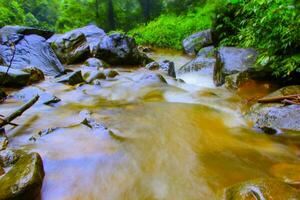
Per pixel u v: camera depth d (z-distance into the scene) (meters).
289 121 4.06
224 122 4.49
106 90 6.26
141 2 27.33
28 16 24.27
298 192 2.28
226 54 7.08
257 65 6.19
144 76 7.12
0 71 5.77
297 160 3.32
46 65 7.74
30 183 2.49
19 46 8.15
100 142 3.60
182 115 4.67
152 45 16.03
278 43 5.39
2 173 2.78
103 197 2.69
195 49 12.11
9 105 4.86
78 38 9.73
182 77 8.62
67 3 27.80
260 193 2.28
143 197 2.68
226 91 6.25
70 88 6.25
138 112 4.79
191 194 2.70
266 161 3.29
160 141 3.72
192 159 3.30
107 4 27.28
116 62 9.34
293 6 3.96
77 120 4.36
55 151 3.35
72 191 2.75
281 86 5.90
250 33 6.33
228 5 9.45
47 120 4.30
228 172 3.04
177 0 22.30
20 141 3.57
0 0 19.86
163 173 3.03
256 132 4.12
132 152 3.41
